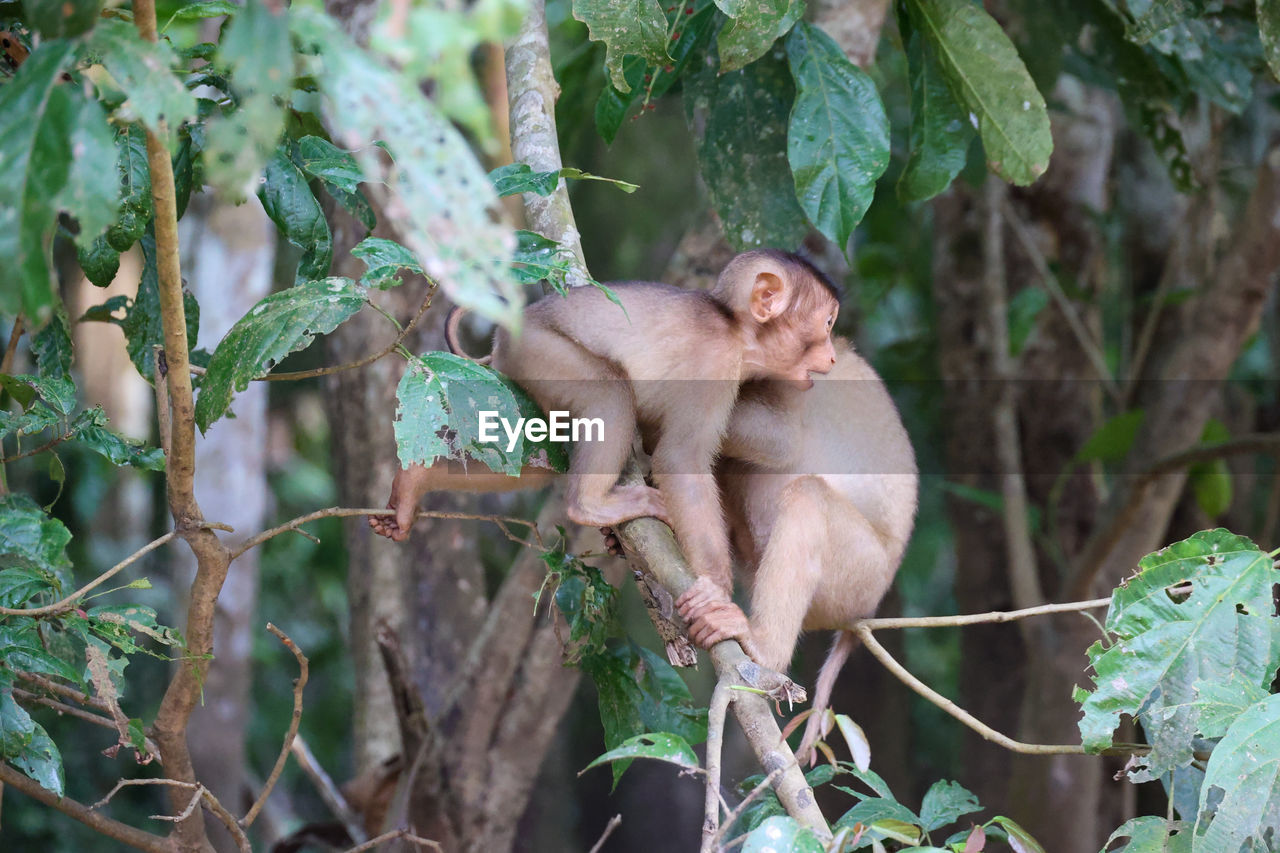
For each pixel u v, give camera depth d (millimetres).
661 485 4082
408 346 6246
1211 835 2678
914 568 12172
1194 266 8555
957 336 8578
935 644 12328
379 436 6309
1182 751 3000
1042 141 4500
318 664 13844
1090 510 8688
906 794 8984
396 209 2068
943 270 8648
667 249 12898
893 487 4824
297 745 6031
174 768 3631
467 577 6500
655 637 11391
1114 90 7004
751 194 4957
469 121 1896
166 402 3469
